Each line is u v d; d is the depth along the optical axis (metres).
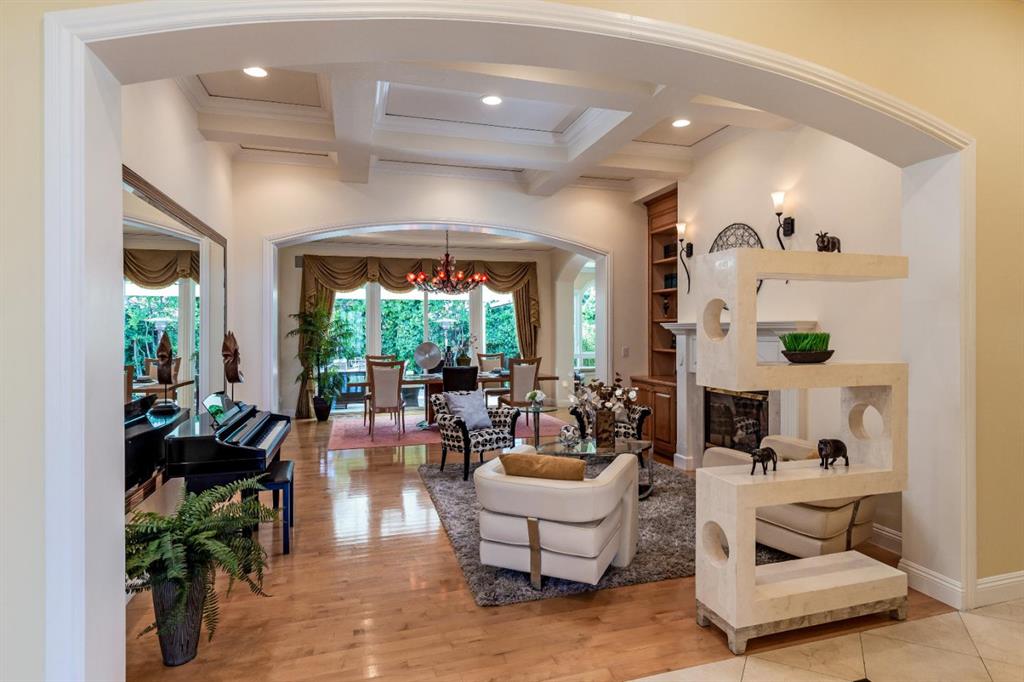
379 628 2.68
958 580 2.88
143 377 3.07
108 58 1.86
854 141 2.95
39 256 1.72
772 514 3.44
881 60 2.67
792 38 2.48
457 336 10.77
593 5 2.15
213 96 4.32
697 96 3.82
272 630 2.66
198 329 4.12
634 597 2.99
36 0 1.74
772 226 4.73
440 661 2.40
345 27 1.97
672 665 2.38
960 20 2.87
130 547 2.29
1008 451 2.98
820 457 2.78
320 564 3.42
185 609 2.37
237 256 5.67
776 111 2.75
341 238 9.68
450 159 5.27
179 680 2.27
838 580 2.69
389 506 4.59
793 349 2.71
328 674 2.31
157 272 3.27
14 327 1.71
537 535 2.98
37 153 1.73
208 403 4.09
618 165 5.61
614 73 2.46
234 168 5.68
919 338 3.06
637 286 6.98
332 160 5.69
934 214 2.98
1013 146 3.00
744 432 5.23
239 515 2.46
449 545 3.74
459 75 3.47
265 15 1.87
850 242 3.93
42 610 1.72
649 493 4.79
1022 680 2.27
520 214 6.50
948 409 2.91
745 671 2.33
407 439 7.48
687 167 5.88
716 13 2.33
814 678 2.28
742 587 2.45
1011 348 2.99
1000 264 2.96
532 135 5.21
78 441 1.72
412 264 10.36
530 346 10.89
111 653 1.88
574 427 5.06
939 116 2.80
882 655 2.45
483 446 5.45
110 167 1.91
